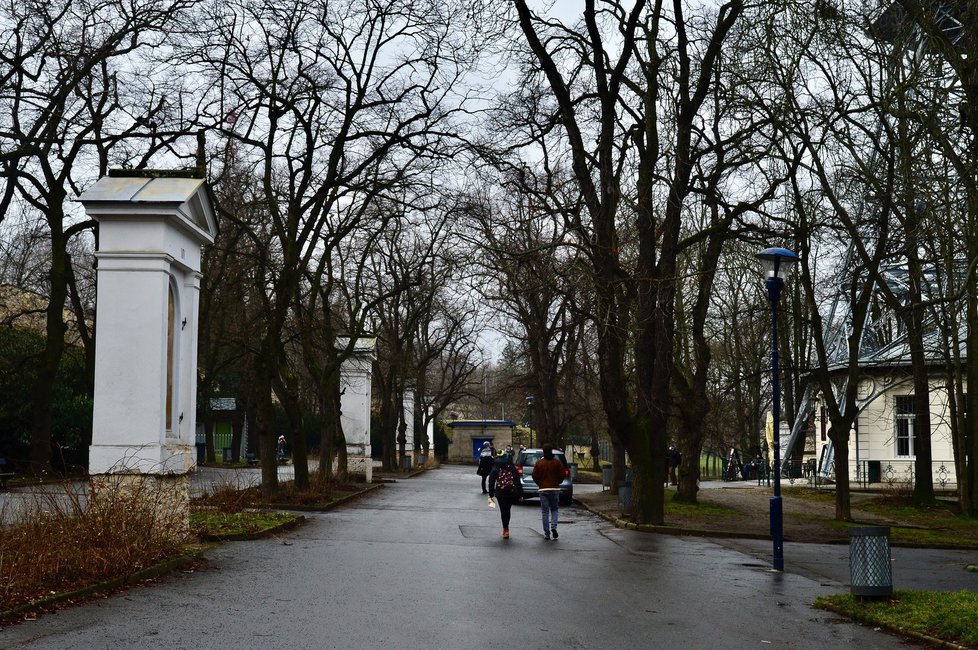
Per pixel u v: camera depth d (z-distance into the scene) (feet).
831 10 70.69
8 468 111.55
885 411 144.87
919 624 36.81
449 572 48.93
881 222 82.28
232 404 202.28
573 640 32.68
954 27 72.74
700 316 106.32
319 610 36.19
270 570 46.80
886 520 93.71
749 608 41.86
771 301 61.87
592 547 65.72
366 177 98.63
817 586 49.98
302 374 192.03
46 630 30.19
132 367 50.11
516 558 57.00
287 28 89.35
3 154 97.09
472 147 88.28
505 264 91.56
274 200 93.61
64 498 43.98
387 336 195.83
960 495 101.45
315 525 73.77
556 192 96.89
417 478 186.19
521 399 233.76
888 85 70.90
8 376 114.01
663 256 81.15
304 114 95.45
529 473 117.91
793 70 75.00
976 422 95.55
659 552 63.72
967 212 74.28
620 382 82.48
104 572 39.65
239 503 74.28
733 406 200.54
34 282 142.20
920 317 103.45
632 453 83.71
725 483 180.14
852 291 89.61
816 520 91.56
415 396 238.07
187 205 53.11
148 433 49.75
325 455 123.13
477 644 31.17
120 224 50.75
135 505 44.96
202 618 33.53
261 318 107.86
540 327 155.43
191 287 56.34
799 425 167.12
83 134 106.73
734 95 77.10
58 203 111.04
